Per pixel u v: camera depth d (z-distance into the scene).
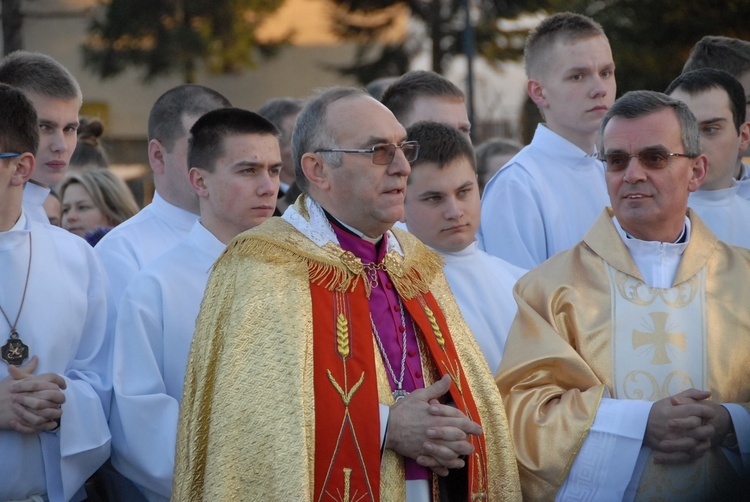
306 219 7.51
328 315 7.18
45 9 46.25
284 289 7.14
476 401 7.57
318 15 49.12
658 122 7.88
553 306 8.04
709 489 7.14
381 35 44.56
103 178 12.91
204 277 8.91
